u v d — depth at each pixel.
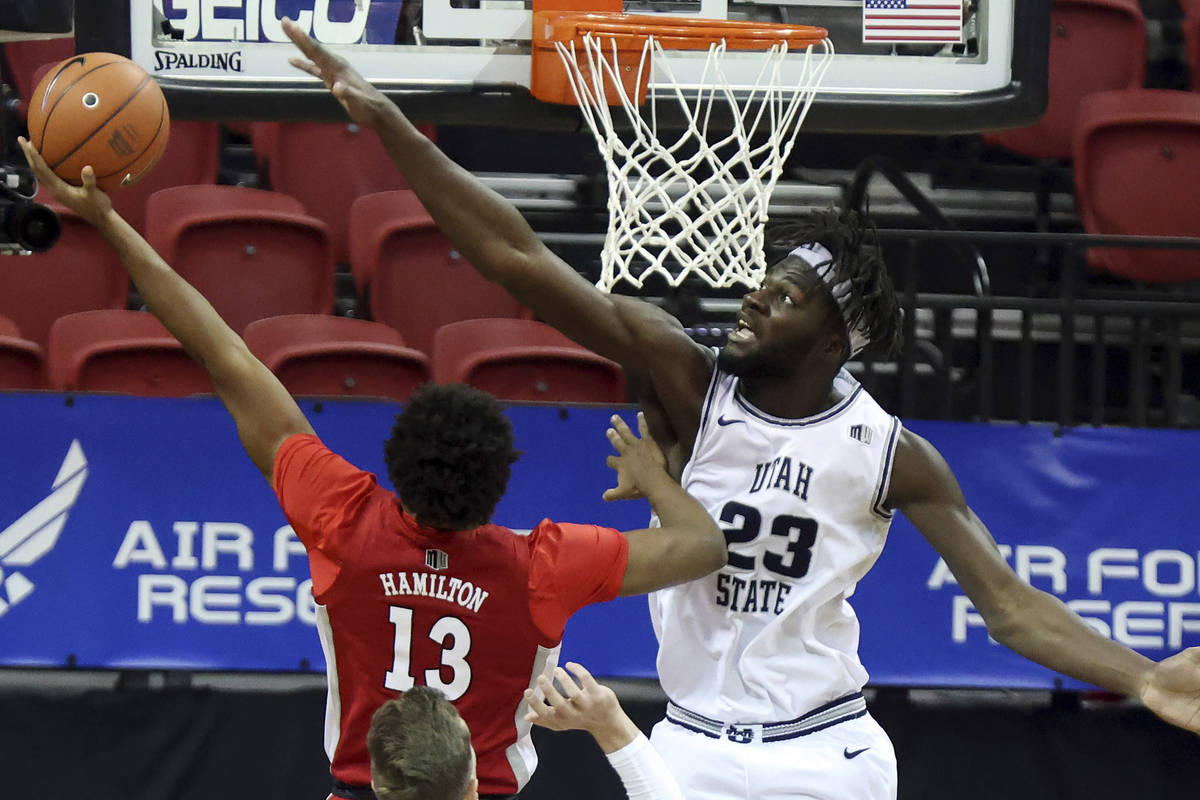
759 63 10.98
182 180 18.61
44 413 13.12
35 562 13.09
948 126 11.12
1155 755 14.34
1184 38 21.83
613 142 10.39
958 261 19.06
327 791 13.79
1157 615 13.91
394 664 7.93
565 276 9.04
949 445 13.93
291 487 8.16
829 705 9.45
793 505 9.25
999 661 13.75
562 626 8.12
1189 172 18.45
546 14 10.55
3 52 19.19
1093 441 13.99
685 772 9.41
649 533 8.43
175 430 13.24
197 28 10.73
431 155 8.79
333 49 10.78
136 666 13.12
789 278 9.18
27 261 17.00
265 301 16.89
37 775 13.53
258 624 13.26
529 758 8.27
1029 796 14.27
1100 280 19.34
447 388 7.91
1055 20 20.16
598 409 13.59
